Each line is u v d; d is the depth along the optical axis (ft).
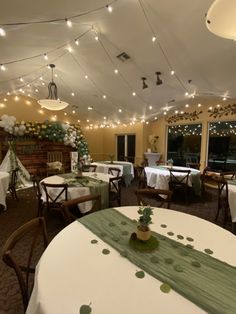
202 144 20.63
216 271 3.67
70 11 9.06
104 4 8.66
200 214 12.85
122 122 26.89
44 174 18.75
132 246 4.36
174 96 17.69
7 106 23.76
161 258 4.02
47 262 3.78
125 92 17.65
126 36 10.71
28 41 11.60
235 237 4.89
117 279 3.41
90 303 2.91
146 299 3.01
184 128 22.50
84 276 3.45
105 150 30.71
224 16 4.25
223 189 11.46
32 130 20.48
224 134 19.29
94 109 24.11
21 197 16.21
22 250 8.44
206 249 4.34
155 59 12.12
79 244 4.44
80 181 11.48
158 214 6.22
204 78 13.48
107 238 4.71
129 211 6.44
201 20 8.68
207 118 19.97
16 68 15.85
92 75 15.72
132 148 26.86
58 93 21.18
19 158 20.59
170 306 2.90
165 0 8.10
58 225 10.92
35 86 21.40
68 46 12.32
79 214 11.64
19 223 11.22
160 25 9.46
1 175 13.05
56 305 2.87
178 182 14.69
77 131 24.16
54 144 22.94
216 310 2.84
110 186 11.85
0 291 6.25
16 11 8.80
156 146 25.09
